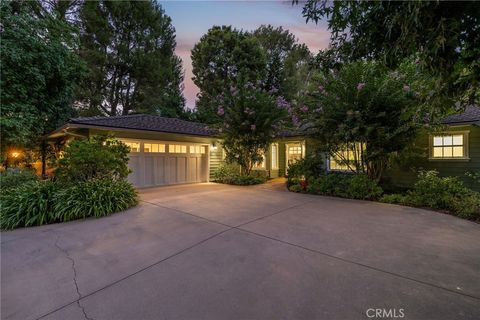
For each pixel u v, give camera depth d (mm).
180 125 10562
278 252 3113
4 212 4312
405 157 6527
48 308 2039
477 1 1340
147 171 8766
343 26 1958
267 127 9492
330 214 5020
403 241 3461
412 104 2291
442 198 5344
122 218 4754
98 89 16250
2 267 2787
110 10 15523
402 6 1492
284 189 8664
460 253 3029
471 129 6922
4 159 9023
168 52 19391
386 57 1748
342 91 6379
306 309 1974
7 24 7664
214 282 2412
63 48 9273
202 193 7691
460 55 1507
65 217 4551
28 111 8375
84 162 5605
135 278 2514
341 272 2576
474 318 1830
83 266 2793
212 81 19344
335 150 7312
